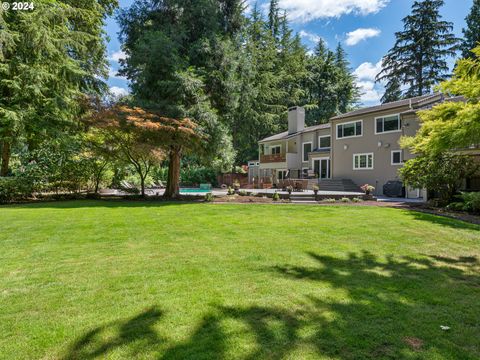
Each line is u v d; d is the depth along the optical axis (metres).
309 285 3.55
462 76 8.32
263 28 39.41
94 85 18.02
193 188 30.12
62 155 14.45
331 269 4.14
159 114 13.69
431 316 2.81
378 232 6.56
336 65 42.28
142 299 3.14
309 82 39.72
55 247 5.22
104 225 7.23
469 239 5.96
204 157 15.41
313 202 13.53
